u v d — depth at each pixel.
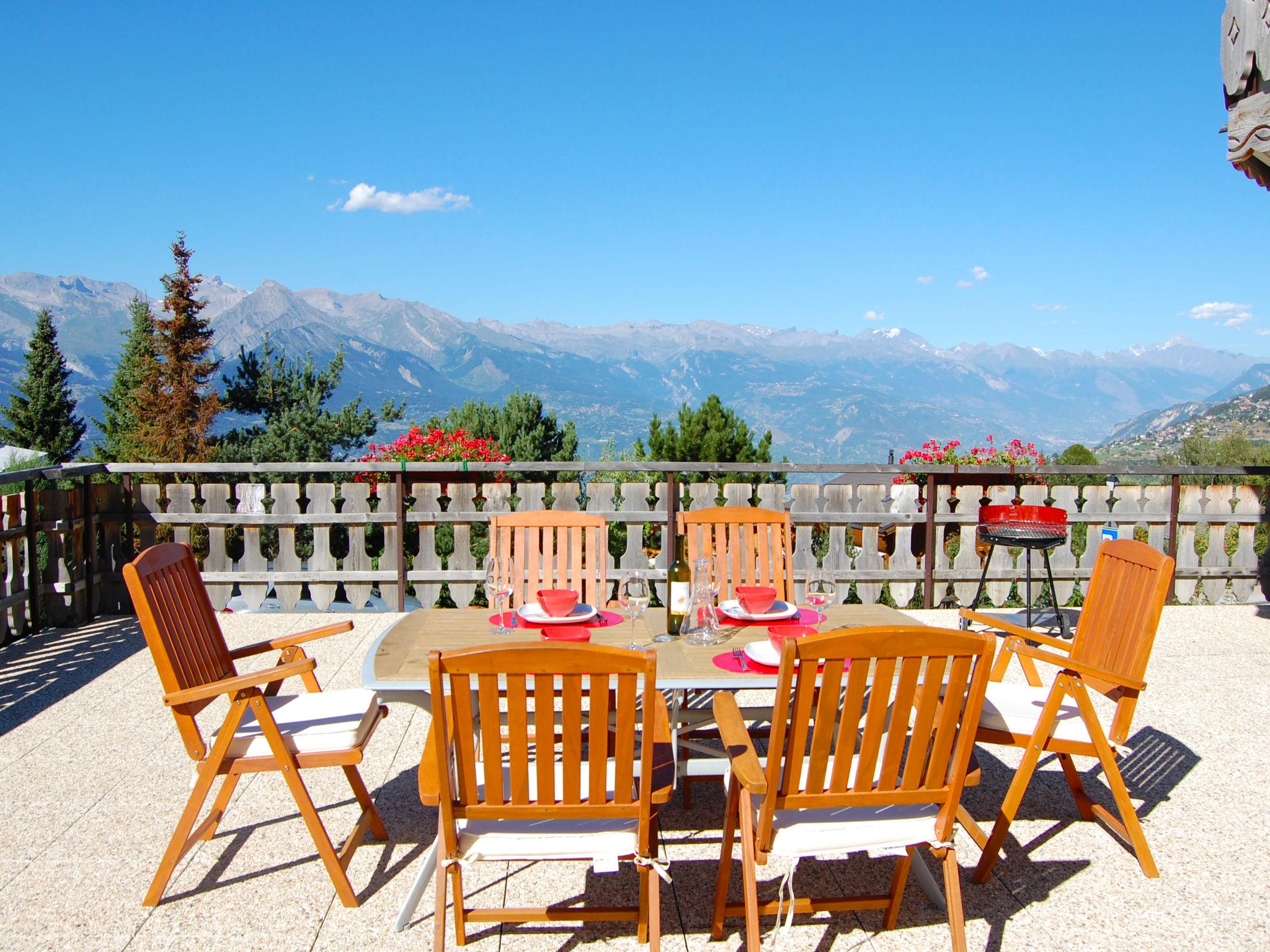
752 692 4.38
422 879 2.28
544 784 1.96
